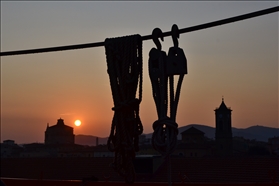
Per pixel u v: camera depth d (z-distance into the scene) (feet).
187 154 290.97
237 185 26.61
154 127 16.53
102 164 119.55
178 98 16.51
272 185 26.30
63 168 123.65
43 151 340.39
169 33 17.35
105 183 29.35
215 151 401.08
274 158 101.40
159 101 16.57
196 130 418.92
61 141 483.92
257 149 319.68
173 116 16.42
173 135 16.26
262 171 96.37
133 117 18.37
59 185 30.99
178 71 16.43
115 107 18.24
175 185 27.71
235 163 102.58
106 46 18.62
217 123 406.82
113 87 18.42
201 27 17.47
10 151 356.79
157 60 16.65
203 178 99.30
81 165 121.49
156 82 16.70
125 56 18.24
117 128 18.29
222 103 418.31
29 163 132.67
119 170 18.38
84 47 19.99
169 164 16.26
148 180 103.55
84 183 30.12
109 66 18.52
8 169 131.75
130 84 18.22
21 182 32.42
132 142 18.29
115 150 18.29
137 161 108.06
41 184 31.65
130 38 18.31
